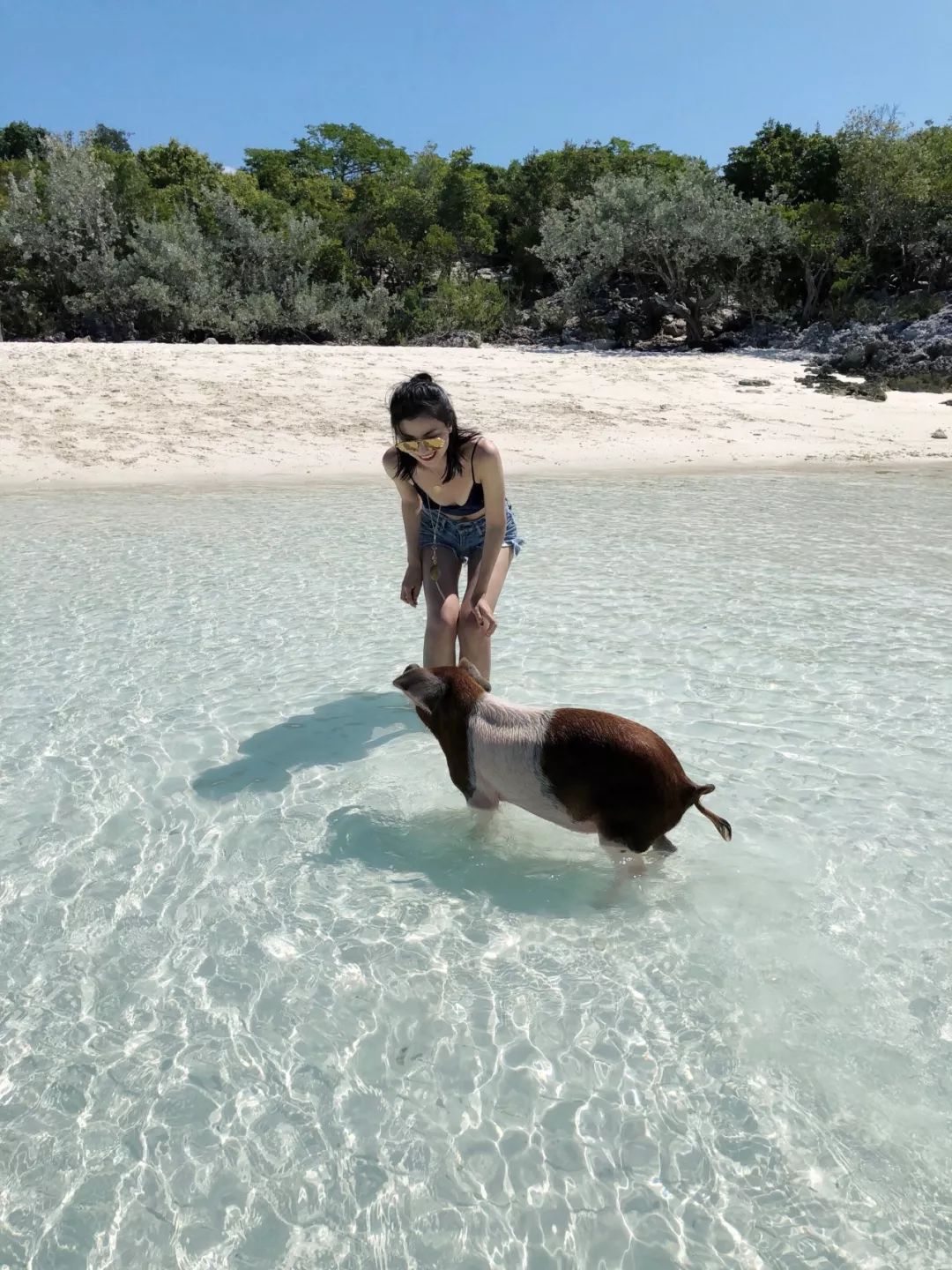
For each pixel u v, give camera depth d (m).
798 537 11.00
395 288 46.25
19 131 79.12
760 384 26.14
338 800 4.68
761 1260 2.34
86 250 38.34
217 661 6.72
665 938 3.56
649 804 3.62
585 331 39.41
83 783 4.90
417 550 5.51
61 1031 3.16
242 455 17.62
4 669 6.59
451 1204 2.53
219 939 3.62
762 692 5.93
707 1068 2.94
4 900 3.89
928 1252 2.34
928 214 37.78
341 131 75.62
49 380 21.09
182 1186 2.59
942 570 9.26
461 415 21.17
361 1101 2.86
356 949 3.55
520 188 50.97
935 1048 2.98
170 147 51.81
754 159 44.09
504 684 6.07
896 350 30.22
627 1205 2.50
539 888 3.91
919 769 4.88
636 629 7.26
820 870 3.98
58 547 10.66
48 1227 2.47
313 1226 2.47
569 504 13.49
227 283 39.62
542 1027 3.13
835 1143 2.65
